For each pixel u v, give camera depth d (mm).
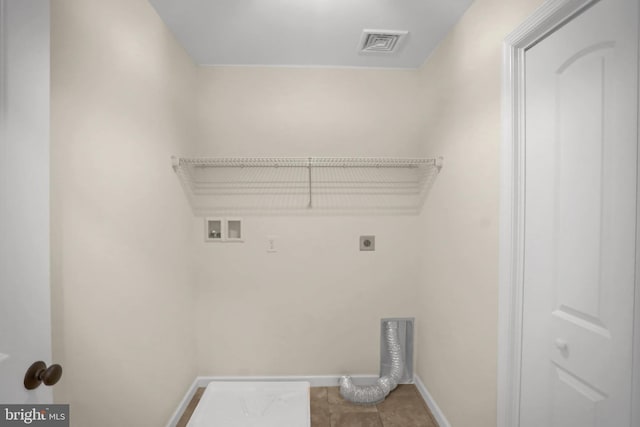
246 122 2158
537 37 1092
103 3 1161
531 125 1133
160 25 1624
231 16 1627
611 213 845
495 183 1310
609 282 854
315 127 2182
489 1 1351
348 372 2230
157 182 1598
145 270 1480
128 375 1341
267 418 1813
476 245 1462
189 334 2039
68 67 985
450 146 1731
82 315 1060
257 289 2191
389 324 2223
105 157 1177
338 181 2199
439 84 1877
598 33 871
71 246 1008
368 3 1534
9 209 659
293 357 2217
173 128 1787
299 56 2049
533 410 1135
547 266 1064
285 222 2188
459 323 1628
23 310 696
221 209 2162
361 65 2168
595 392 900
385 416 1904
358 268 2215
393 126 2201
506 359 1224
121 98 1278
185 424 1846
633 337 790
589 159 906
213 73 2143
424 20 1661
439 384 1867
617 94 823
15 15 671
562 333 1008
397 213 2219
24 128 696
